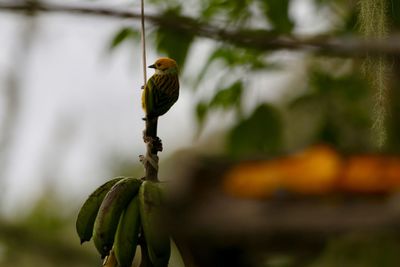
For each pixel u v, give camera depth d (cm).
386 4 538
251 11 602
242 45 566
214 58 608
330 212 344
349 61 618
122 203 527
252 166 394
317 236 342
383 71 530
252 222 352
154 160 535
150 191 526
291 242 350
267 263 424
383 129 530
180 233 367
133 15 561
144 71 539
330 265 524
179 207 370
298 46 541
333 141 615
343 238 373
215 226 359
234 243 359
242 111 615
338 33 597
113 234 525
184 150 422
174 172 392
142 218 523
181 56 602
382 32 537
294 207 352
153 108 537
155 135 537
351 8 597
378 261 528
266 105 614
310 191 359
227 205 362
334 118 617
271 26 602
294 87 658
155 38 601
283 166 389
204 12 602
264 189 366
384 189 355
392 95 557
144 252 528
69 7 550
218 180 380
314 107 620
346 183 361
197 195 372
